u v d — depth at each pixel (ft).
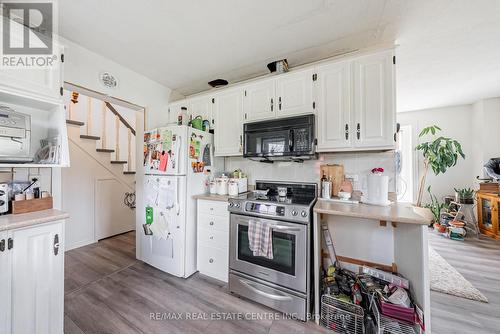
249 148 6.77
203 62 7.32
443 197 12.30
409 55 6.75
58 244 4.22
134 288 6.31
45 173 5.15
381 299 4.46
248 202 5.83
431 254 8.64
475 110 11.61
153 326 4.80
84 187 9.84
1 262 3.51
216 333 4.62
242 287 5.83
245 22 5.28
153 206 7.47
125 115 13.37
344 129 5.62
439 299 5.83
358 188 6.25
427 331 3.92
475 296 5.90
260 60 7.20
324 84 5.90
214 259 6.75
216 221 6.70
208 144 7.87
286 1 4.58
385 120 5.16
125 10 4.86
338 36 5.84
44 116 5.25
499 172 10.18
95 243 10.05
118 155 12.97
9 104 4.70
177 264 6.88
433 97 10.82
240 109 7.37
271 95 6.73
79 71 6.31
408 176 13.20
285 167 7.39
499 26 5.32
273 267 5.40
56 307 4.17
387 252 5.81
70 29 5.55
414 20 5.13
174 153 6.91
